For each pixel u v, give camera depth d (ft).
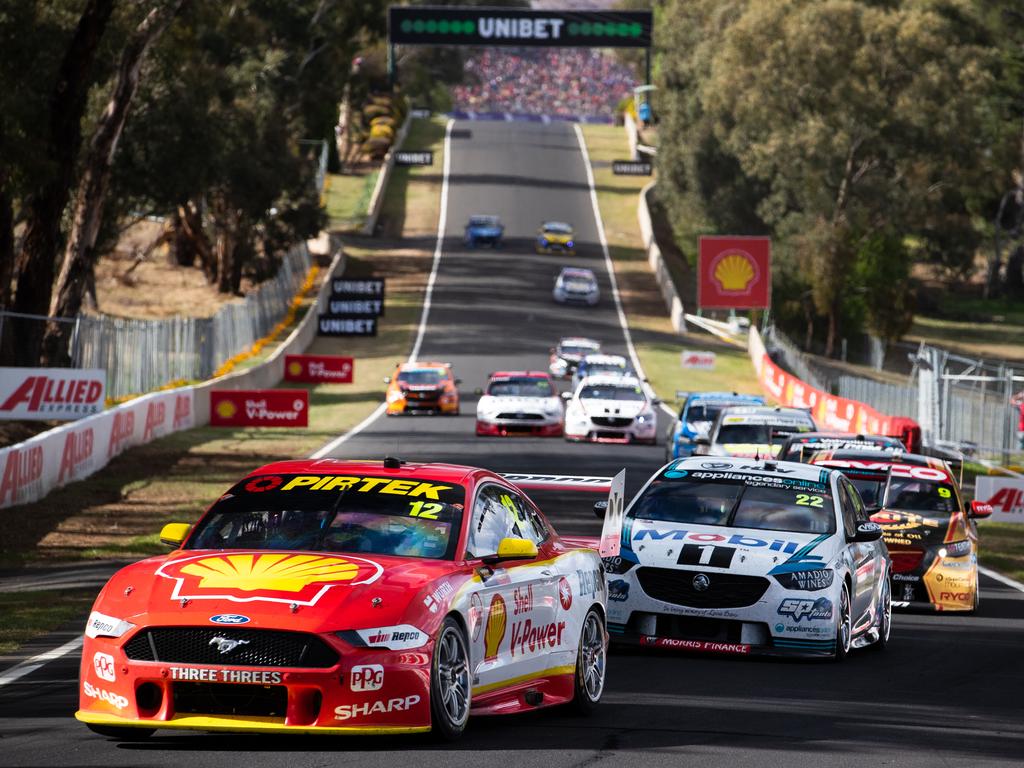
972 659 173.27
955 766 109.60
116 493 324.39
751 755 110.42
